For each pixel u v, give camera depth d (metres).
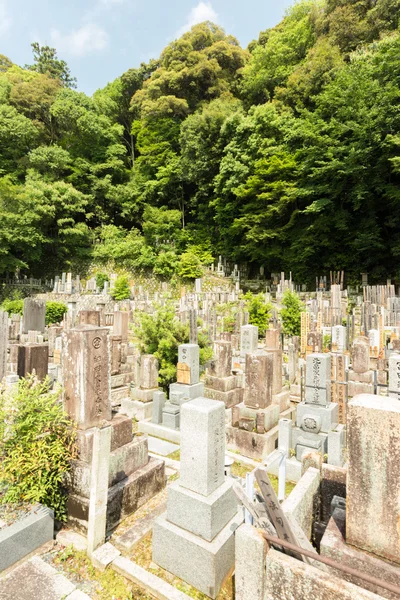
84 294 25.16
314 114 24.22
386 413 2.22
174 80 33.06
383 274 23.47
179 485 3.27
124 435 4.38
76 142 34.41
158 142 34.50
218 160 30.23
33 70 39.94
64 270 31.48
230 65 34.62
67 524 3.78
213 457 3.17
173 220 31.45
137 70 38.84
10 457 3.65
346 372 6.77
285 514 2.59
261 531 2.37
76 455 3.87
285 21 33.81
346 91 22.09
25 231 26.88
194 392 7.00
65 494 3.83
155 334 8.13
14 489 3.55
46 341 12.91
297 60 30.62
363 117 21.09
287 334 15.37
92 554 3.29
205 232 32.91
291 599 2.11
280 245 27.88
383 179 21.53
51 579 2.55
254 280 28.66
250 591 2.35
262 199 26.75
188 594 2.93
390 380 6.43
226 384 7.48
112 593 2.99
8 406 3.79
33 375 4.95
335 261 25.36
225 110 29.80
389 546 2.21
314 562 2.38
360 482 2.33
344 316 15.51
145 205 33.84
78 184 33.53
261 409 5.89
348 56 26.61
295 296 16.66
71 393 4.13
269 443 5.62
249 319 16.66
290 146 26.50
